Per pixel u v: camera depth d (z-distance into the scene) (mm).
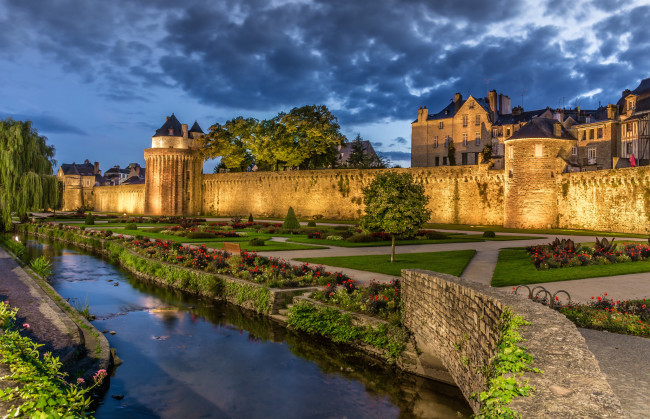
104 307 18469
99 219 68312
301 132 73562
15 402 5656
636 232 41156
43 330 12203
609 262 19734
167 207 84562
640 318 10961
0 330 9625
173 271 22406
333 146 77500
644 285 15000
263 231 42094
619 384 7148
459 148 71562
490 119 70000
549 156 48469
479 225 54812
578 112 69125
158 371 11859
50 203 44562
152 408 9820
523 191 48719
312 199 70500
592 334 10078
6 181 40875
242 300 17656
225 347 13734
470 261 21562
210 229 45750
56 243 42406
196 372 11844
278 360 12688
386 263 21281
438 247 28672
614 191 43312
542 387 4469
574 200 47156
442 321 9305
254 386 11023
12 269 22594
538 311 6375
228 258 22250
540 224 48312
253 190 78375
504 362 5047
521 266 19531
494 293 7344
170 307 18438
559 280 16016
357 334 12969
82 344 11883
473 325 7605
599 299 12117
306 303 14938
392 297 13656
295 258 23453
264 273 18500
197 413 9656
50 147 46688
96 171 139500
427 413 9711
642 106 54344
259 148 76938
